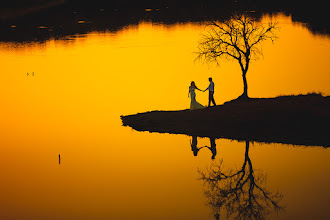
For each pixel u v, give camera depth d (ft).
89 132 188.34
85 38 452.35
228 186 136.05
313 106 188.44
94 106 234.38
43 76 311.06
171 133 178.60
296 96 204.23
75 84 288.71
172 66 325.42
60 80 299.99
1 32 491.72
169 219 119.55
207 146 164.86
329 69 301.43
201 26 502.38
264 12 583.17
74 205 126.62
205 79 286.87
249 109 190.49
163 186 137.18
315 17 518.78
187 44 402.31
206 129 178.29
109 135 181.16
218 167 148.97
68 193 134.00
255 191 132.87
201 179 141.18
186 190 134.92
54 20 572.10
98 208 124.57
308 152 155.22
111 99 248.73
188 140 170.91
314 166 145.48
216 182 138.82
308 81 272.31
